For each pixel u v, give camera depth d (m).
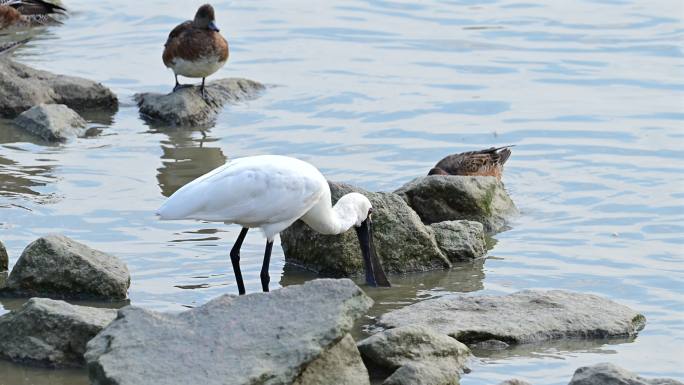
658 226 15.61
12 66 21.86
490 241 15.21
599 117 20.73
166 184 17.16
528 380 10.76
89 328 10.86
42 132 19.45
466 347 11.20
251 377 9.39
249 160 12.83
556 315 12.06
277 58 24.66
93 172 17.67
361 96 22.05
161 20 27.48
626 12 27.83
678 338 11.90
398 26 27.02
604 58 24.52
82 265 12.73
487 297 12.52
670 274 13.88
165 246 14.68
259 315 10.15
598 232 15.45
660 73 23.47
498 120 20.66
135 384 9.31
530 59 24.45
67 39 25.91
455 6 28.64
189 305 12.66
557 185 17.41
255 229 15.53
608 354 11.42
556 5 28.58
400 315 12.05
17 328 11.04
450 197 15.75
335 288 10.36
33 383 10.49
